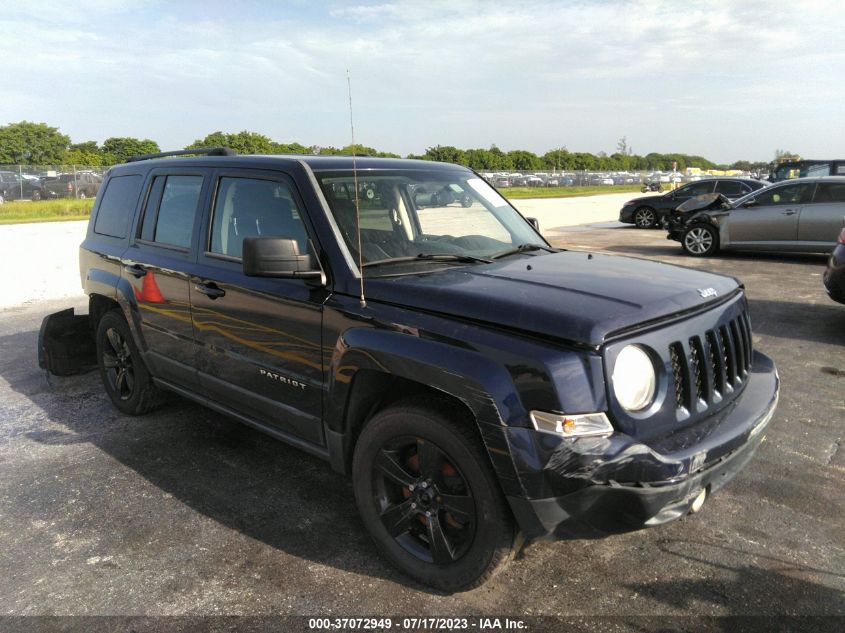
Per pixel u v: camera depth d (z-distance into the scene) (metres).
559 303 2.51
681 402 2.58
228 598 2.77
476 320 2.53
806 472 3.82
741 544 3.11
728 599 2.71
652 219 20.09
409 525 2.86
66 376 5.89
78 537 3.26
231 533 3.27
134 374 4.72
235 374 3.62
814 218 11.65
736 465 2.66
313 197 3.22
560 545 3.13
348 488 3.74
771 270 11.09
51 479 3.88
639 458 2.28
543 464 2.28
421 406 2.65
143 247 4.34
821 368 5.75
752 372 3.21
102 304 5.05
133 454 4.23
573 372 2.28
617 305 2.51
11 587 2.87
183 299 3.89
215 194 3.79
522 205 35.25
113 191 4.94
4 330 7.64
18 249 15.62
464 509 2.60
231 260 3.62
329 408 3.02
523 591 2.78
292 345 3.19
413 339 2.63
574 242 16.02
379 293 2.85
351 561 3.02
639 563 2.97
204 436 4.51
